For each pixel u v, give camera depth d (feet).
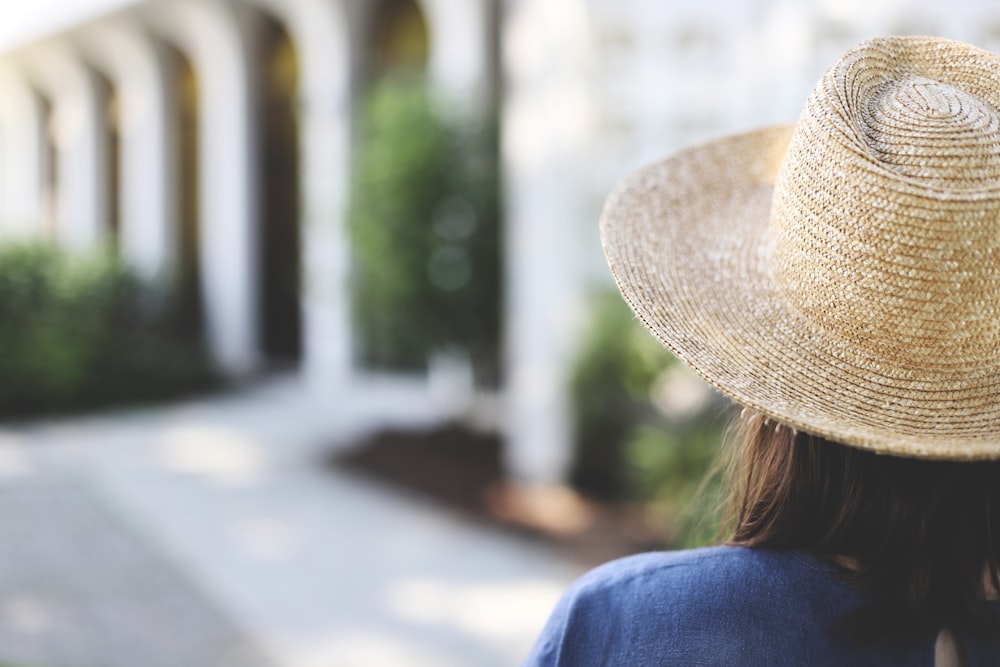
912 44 3.66
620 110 16.60
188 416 27.86
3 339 29.14
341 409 27.78
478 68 24.20
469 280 21.67
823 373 3.24
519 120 18.21
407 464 21.02
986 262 3.07
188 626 12.98
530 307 18.06
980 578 3.19
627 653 3.17
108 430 26.25
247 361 34.32
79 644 12.35
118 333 32.07
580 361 16.69
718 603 3.15
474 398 24.58
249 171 34.04
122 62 39.52
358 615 13.35
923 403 3.18
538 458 18.13
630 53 16.48
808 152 3.25
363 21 28.84
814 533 3.25
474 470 19.92
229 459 22.71
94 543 16.61
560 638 3.28
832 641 3.10
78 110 44.42
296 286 33.65
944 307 3.10
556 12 17.04
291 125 33.45
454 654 12.10
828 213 3.19
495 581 14.57
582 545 15.55
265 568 15.31
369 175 21.84
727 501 3.84
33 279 30.58
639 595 3.23
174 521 17.90
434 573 14.94
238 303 34.30
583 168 16.98
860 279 3.15
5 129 54.65
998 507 3.18
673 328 3.39
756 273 3.62
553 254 17.48
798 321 3.33
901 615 3.10
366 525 17.42
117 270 32.96
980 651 3.18
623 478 17.12
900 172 3.21
